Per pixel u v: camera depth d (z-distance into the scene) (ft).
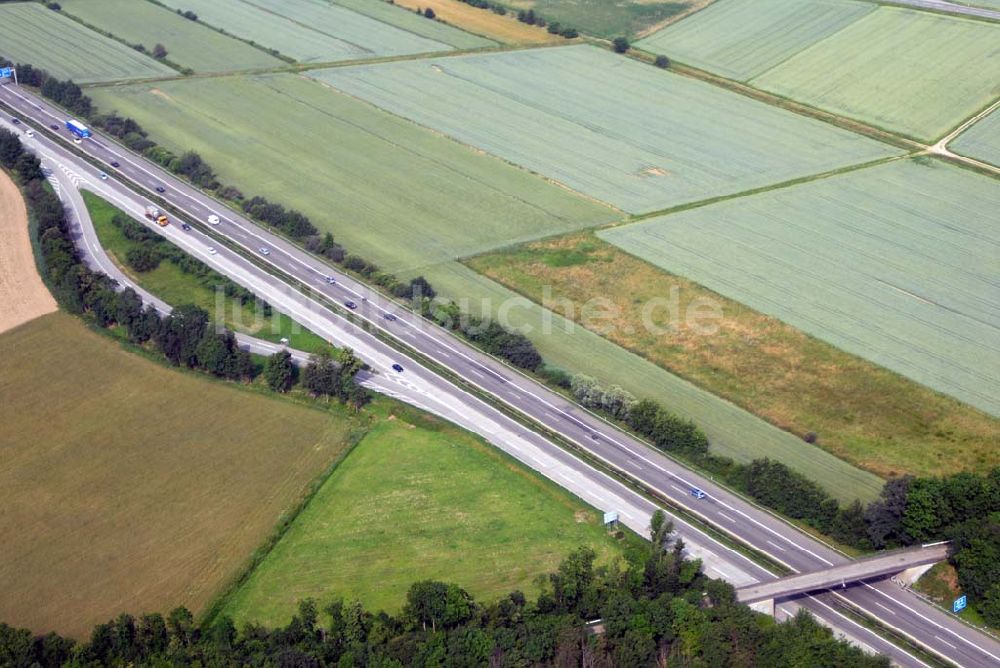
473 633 500.33
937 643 539.70
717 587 536.83
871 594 570.87
